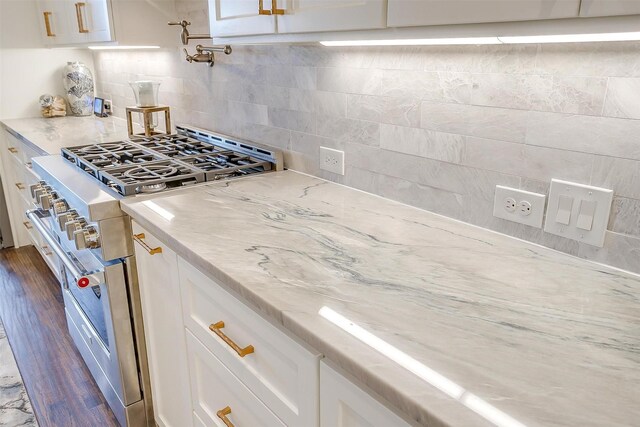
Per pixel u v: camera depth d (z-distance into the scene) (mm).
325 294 954
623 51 952
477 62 1203
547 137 1104
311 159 1808
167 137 2447
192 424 1513
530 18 772
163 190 1631
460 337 810
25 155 2766
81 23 2604
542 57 1077
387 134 1488
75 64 3396
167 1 2406
